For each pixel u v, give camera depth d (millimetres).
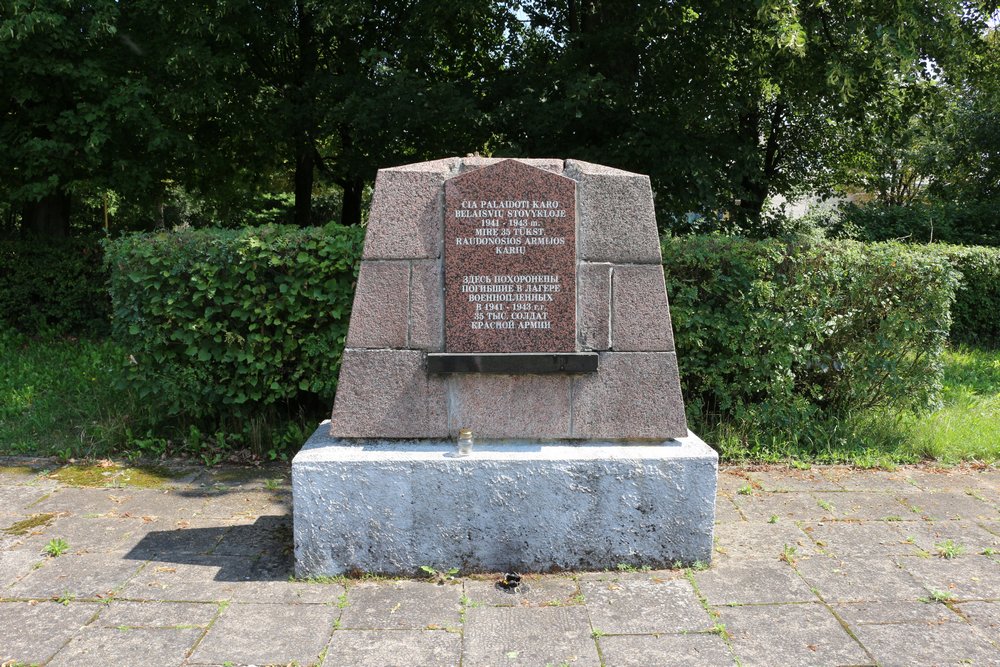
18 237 10820
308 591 3668
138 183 10945
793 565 4016
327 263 5684
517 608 3508
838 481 5453
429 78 12094
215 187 13984
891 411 6598
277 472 5523
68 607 3504
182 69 10492
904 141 11461
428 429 3953
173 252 5738
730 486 5324
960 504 5008
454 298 3883
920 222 14195
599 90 9617
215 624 3357
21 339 10039
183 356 5949
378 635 3277
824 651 3193
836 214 15398
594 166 4004
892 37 8359
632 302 3953
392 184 3908
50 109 10203
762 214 13148
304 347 5832
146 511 4723
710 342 6055
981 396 7820
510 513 3811
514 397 3947
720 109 9766
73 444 5891
